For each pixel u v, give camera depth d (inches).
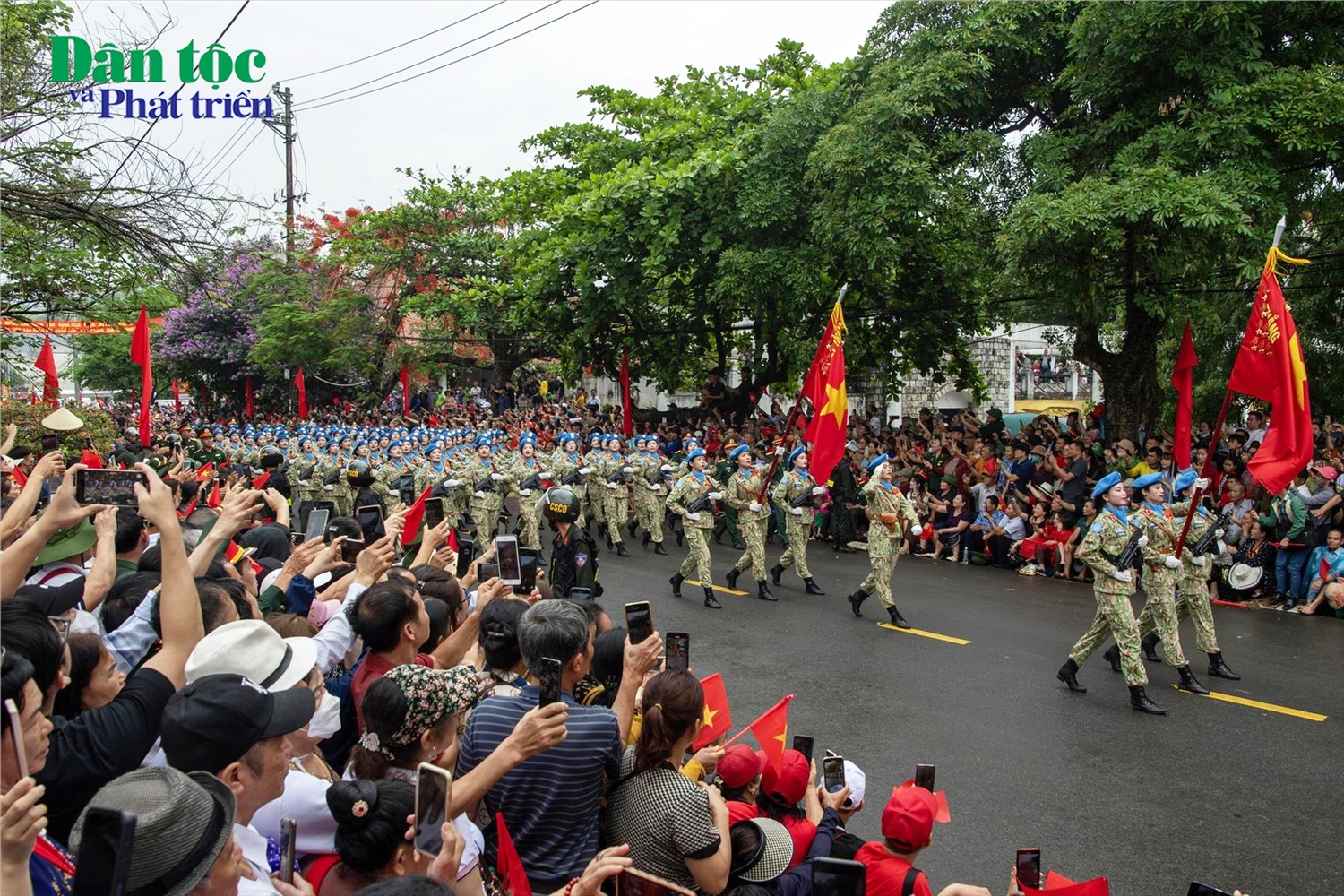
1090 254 557.9
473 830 127.5
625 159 852.0
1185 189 494.9
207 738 107.4
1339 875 223.9
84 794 113.3
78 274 537.6
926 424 776.3
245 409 1622.8
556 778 138.6
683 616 481.1
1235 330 713.6
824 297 787.4
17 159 480.7
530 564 220.7
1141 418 656.4
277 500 279.0
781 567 548.7
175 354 1401.3
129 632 162.2
